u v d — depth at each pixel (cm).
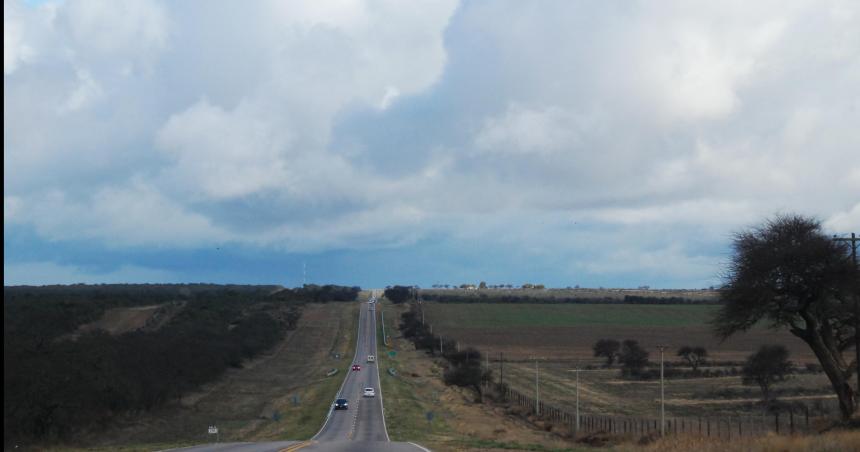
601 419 6122
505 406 8138
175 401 7588
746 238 4012
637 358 10719
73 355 5778
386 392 9231
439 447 3397
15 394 4706
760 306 3978
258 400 8431
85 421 5353
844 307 3931
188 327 11212
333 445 3506
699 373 10256
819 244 3788
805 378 9231
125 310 12075
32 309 8338
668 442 3222
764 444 2514
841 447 2348
